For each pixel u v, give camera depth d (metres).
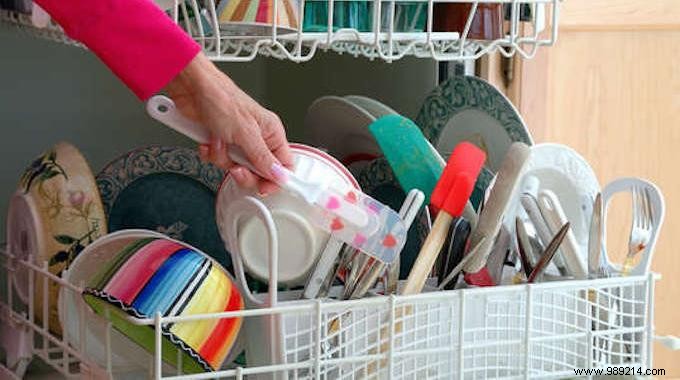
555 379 1.26
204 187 1.47
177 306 1.06
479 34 1.29
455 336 1.20
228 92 1.08
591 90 1.81
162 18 1.05
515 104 1.71
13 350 1.34
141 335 1.13
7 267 1.38
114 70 1.06
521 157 1.18
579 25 1.75
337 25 1.27
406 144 1.27
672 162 1.93
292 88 1.90
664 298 1.99
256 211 1.09
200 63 1.06
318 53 1.85
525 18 1.38
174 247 1.10
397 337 1.16
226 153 1.11
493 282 1.27
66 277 1.22
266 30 1.18
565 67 1.78
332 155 1.54
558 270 1.31
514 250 1.34
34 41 1.76
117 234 1.23
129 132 1.85
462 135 1.47
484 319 1.21
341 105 1.44
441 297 1.17
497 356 1.22
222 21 1.15
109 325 1.11
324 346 1.13
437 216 1.19
